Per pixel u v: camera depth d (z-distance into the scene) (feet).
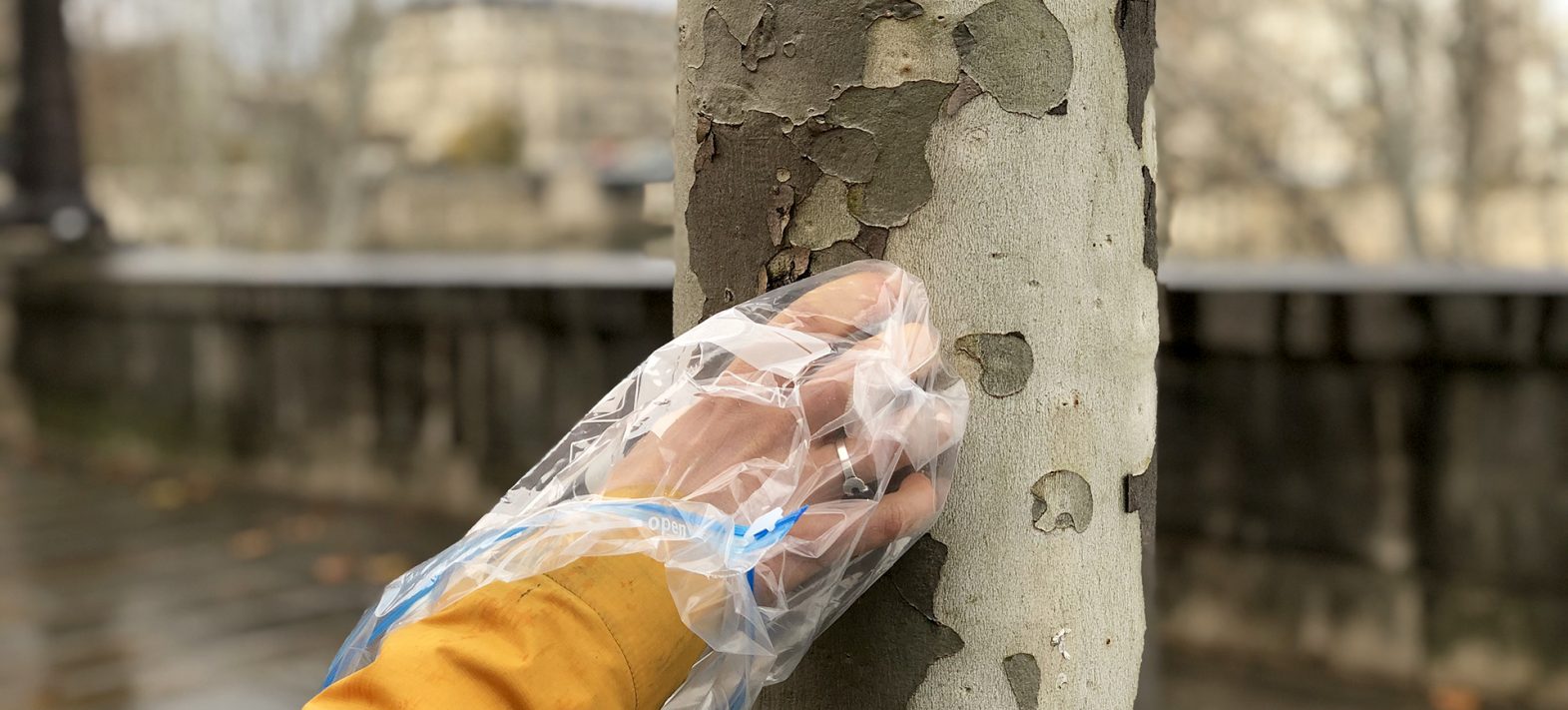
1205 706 10.32
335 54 60.90
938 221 2.75
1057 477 2.83
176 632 13.33
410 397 17.48
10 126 39.22
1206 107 44.27
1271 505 11.24
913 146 2.75
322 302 18.16
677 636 2.23
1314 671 11.01
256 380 19.38
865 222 2.79
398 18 78.84
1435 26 42.75
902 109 2.75
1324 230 45.11
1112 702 2.99
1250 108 44.14
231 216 66.54
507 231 74.49
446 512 17.19
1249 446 11.31
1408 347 10.28
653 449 2.45
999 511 2.80
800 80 2.82
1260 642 11.30
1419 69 42.91
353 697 2.07
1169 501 11.85
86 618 13.82
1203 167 44.50
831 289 2.65
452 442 17.08
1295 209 45.37
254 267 22.17
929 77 2.74
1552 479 9.82
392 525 17.20
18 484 20.21
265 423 19.31
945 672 2.84
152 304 20.58
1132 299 2.97
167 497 19.16
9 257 25.41
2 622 13.70
